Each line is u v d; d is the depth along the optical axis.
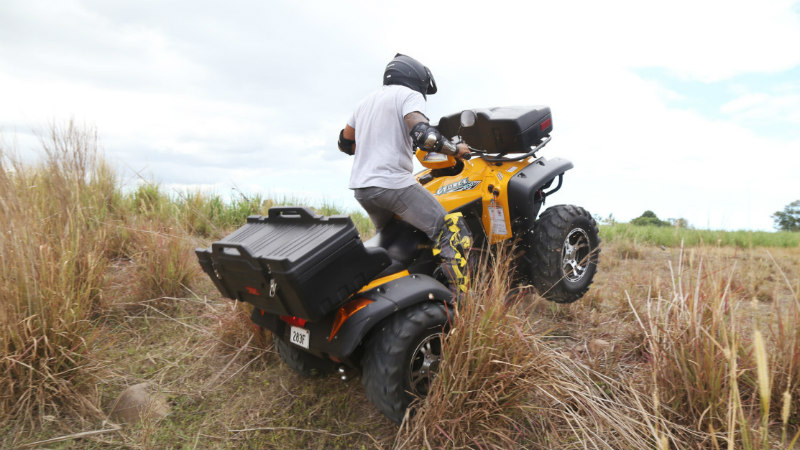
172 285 3.96
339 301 2.26
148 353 3.20
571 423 2.44
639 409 2.44
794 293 2.78
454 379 2.30
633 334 3.37
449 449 2.21
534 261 3.73
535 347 2.51
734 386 1.81
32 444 2.29
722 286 2.93
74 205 4.05
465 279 2.76
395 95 2.81
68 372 2.66
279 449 2.39
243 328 3.29
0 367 2.47
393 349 2.28
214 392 2.84
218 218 6.18
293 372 3.06
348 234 2.25
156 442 2.39
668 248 7.60
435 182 3.68
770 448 2.23
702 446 2.22
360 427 2.54
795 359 2.48
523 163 3.75
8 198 3.11
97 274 3.56
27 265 2.75
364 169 2.80
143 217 4.92
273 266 2.10
